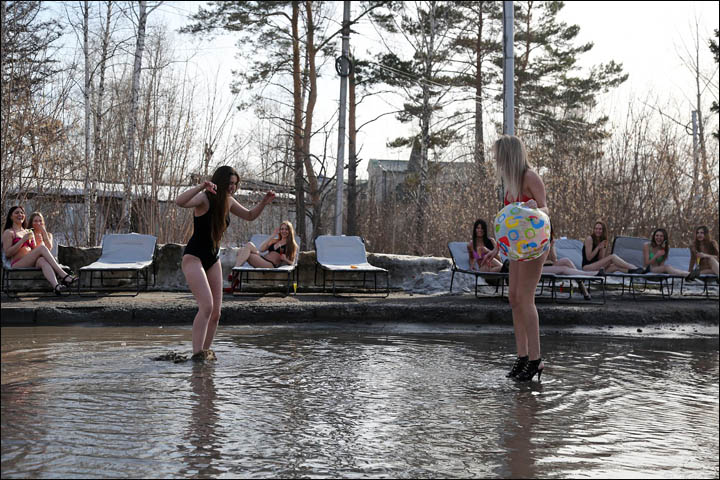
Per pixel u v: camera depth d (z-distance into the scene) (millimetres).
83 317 8070
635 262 12047
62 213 15727
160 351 6105
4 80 12539
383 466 3180
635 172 16203
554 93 31734
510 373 5512
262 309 8570
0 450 3188
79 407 4023
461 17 27906
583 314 9000
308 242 22734
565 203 16219
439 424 3957
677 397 4980
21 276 10430
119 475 2922
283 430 3721
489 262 7500
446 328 8477
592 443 3691
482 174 19250
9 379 4734
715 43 22062
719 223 15531
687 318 9484
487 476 3082
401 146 28391
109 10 17297
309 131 25062
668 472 3232
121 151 16156
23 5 12953
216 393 4520
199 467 3066
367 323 8680
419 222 22391
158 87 15656
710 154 17219
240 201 20359
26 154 13344
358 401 4461
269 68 25078
